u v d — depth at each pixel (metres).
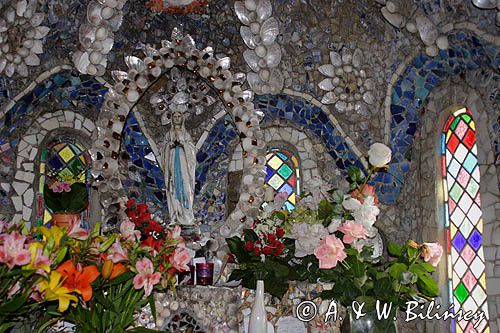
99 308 2.89
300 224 3.29
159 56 3.89
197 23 4.07
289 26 4.05
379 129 4.11
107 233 3.67
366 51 4.08
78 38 3.84
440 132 4.00
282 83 4.05
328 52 4.09
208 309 3.58
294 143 4.22
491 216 3.54
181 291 3.57
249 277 3.49
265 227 3.47
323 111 4.13
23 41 3.73
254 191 3.86
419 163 4.09
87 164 4.07
